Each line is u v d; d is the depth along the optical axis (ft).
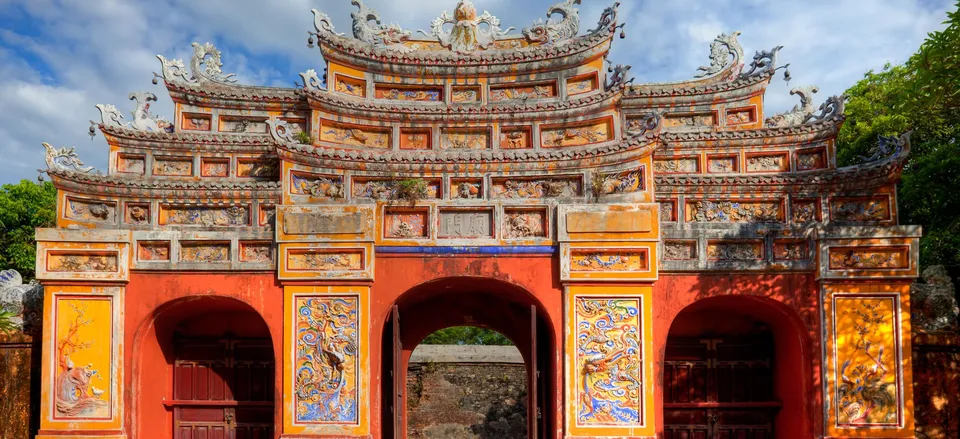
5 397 55.31
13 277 59.77
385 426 59.41
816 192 52.95
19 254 89.51
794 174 53.11
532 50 56.85
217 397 59.16
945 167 64.28
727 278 52.65
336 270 52.49
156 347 56.29
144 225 53.83
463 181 53.93
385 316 52.70
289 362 52.11
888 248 51.70
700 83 59.62
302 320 52.49
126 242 52.95
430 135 56.49
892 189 52.54
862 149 76.74
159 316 54.60
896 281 51.65
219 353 59.57
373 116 56.13
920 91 49.24
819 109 56.18
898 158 51.29
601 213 52.21
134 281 53.31
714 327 59.93
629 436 50.98
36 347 56.34
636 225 51.93
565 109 55.31
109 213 53.88
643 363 51.39
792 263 52.42
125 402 52.60
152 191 53.72
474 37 58.90
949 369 54.29
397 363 50.90
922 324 55.98
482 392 81.61
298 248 52.60
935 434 53.67
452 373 82.17
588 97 54.70
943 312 55.62
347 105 55.16
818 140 54.95
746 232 52.70
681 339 59.57
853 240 51.85
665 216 53.57
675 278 52.85
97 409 52.24
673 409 58.80
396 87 57.93
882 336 51.52
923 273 58.59
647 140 51.62
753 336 59.52
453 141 56.70
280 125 52.37
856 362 51.47
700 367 59.36
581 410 51.39
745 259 52.75
